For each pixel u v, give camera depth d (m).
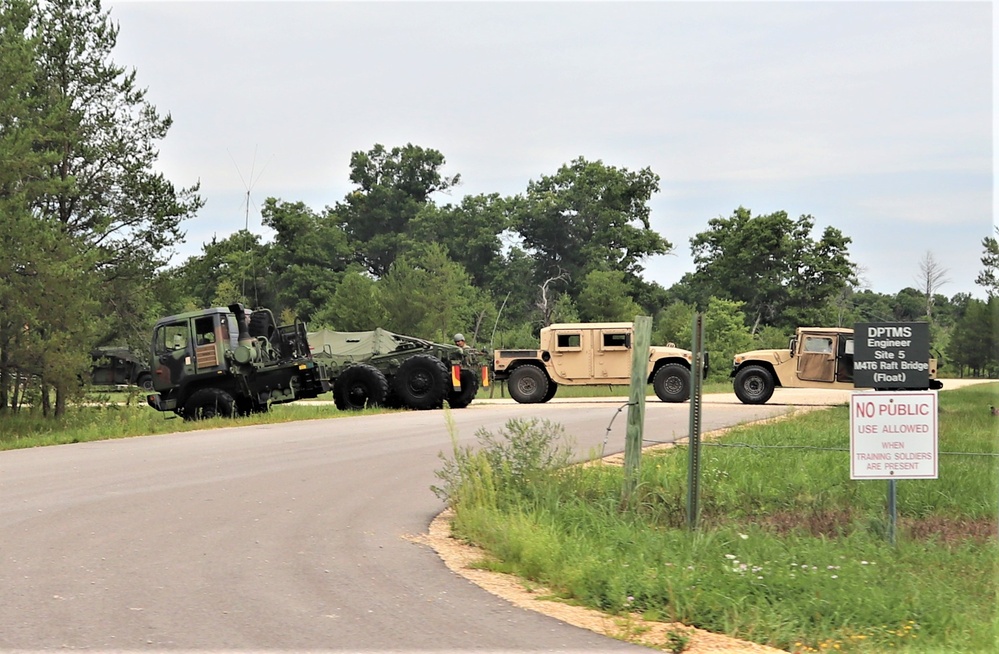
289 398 26.06
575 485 11.30
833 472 12.97
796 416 21.67
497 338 60.53
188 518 10.62
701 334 9.84
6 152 28.97
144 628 6.62
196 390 25.81
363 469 14.54
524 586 7.95
